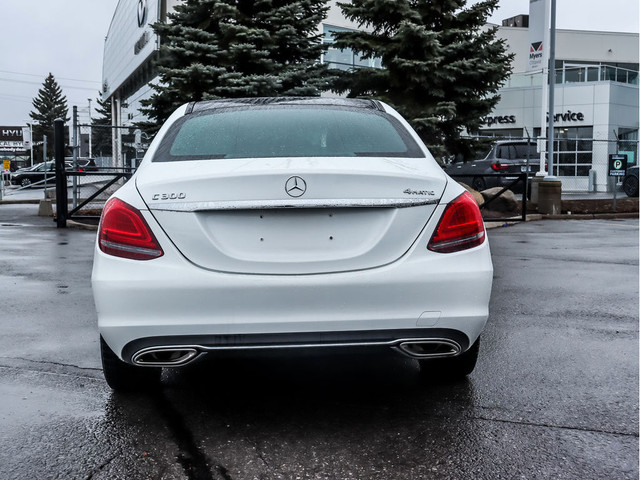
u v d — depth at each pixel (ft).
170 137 11.87
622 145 108.47
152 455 9.57
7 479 8.84
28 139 96.12
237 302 9.71
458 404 11.60
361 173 9.90
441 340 10.16
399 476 8.93
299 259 9.82
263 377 13.10
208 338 9.77
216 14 49.14
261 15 50.34
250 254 9.81
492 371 13.41
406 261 9.98
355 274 9.84
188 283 9.67
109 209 10.17
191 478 8.87
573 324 17.40
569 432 10.40
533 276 25.25
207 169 10.30
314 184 9.78
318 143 11.50
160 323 9.72
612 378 12.98
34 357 14.30
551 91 63.87
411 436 10.23
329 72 53.42
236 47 47.62
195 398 11.92
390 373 13.34
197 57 48.88
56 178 44.37
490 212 53.78
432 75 49.78
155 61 49.80
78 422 10.78
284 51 52.37
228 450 9.73
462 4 51.44
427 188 10.21
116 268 9.86
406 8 50.03
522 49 148.87
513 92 112.27
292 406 11.52
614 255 31.53
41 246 34.17
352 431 10.43
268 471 9.07
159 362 10.12
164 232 9.85
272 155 11.09
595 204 59.36
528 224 49.42
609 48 150.71
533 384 12.63
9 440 10.07
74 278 24.35
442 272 10.02
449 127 52.49
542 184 56.34
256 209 9.75
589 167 105.50
